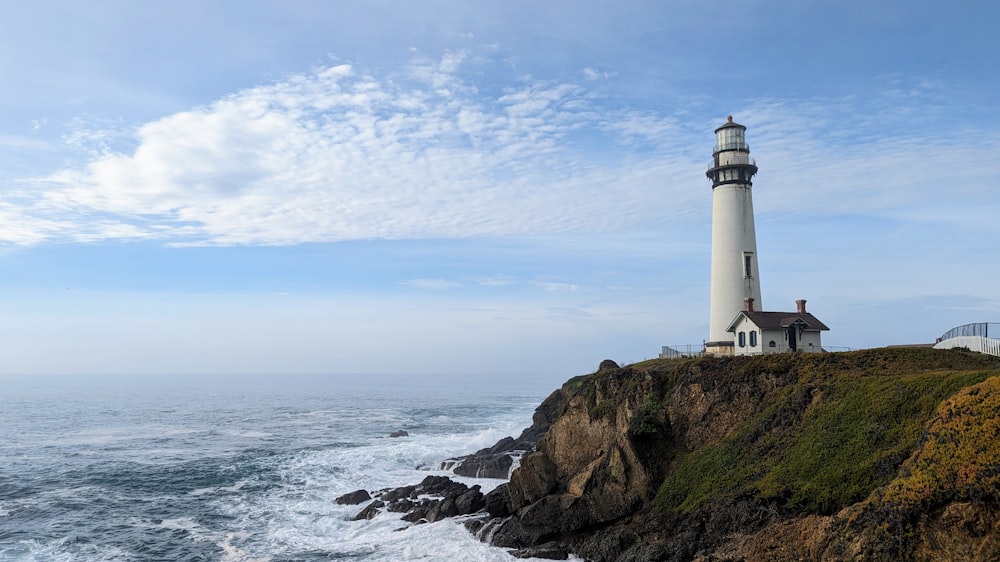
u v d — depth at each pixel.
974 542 20.56
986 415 21.81
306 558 34.84
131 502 46.06
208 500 46.66
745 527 28.97
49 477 53.88
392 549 36.00
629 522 34.69
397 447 68.38
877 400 29.73
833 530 24.89
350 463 59.97
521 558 33.97
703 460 34.84
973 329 40.78
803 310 51.84
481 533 37.31
